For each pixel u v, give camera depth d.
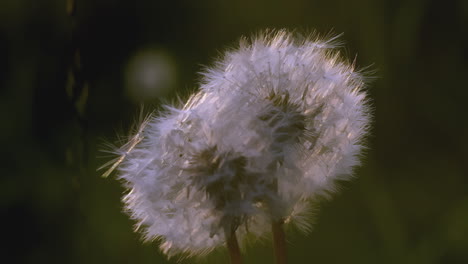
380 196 0.67
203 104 0.46
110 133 0.76
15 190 0.76
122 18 0.88
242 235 0.47
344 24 0.77
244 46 0.47
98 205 0.67
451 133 0.79
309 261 0.66
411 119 0.79
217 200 0.45
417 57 0.80
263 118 0.45
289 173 0.45
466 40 0.82
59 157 0.77
